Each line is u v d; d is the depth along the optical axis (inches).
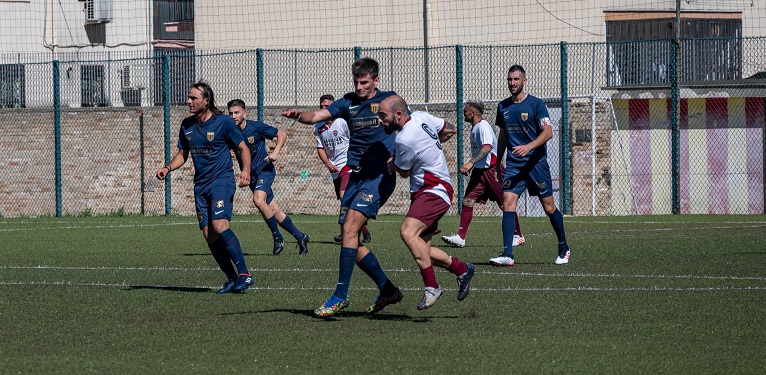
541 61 1737.2
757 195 1683.1
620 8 1915.6
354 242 574.6
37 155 1686.8
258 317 584.1
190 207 1668.3
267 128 971.3
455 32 1964.8
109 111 1673.2
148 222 1489.9
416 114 567.8
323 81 1786.4
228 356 470.3
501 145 867.4
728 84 1643.7
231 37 2121.1
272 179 983.0
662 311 589.3
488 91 1747.0
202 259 940.0
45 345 502.6
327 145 1058.7
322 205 1649.9
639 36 1924.2
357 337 515.8
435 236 1205.1
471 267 582.9
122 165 1672.0
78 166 1680.6
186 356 471.8
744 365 441.4
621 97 1644.9
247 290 705.0
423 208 565.3
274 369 441.7
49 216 1673.2
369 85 581.9
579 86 1683.1
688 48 1651.1
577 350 476.7
